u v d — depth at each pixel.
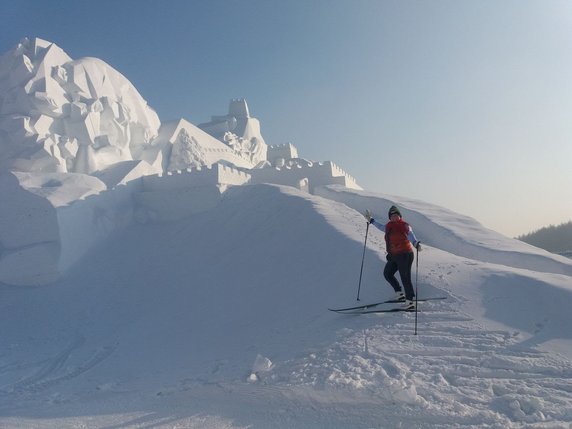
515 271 8.62
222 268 16.08
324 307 9.11
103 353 11.77
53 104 24.64
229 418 5.46
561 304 6.92
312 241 14.27
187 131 34.25
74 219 19.48
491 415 4.36
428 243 18.02
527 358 5.50
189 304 14.02
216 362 8.25
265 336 8.89
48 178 21.27
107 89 29.59
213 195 22.69
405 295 7.57
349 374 5.54
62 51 28.11
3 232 19.36
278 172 28.53
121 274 18.05
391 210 8.19
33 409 7.57
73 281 18.02
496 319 6.80
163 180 24.27
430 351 5.99
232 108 53.72
